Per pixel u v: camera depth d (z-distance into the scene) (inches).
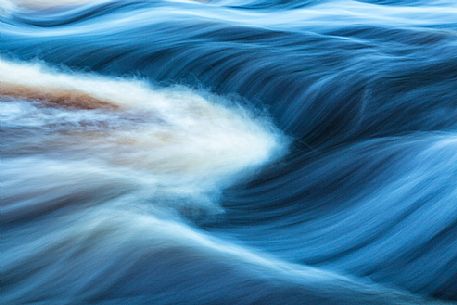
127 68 1041.5
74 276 440.1
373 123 779.4
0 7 1439.5
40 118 728.3
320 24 1264.8
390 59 978.7
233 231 529.0
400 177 605.3
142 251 456.4
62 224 492.4
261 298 427.5
